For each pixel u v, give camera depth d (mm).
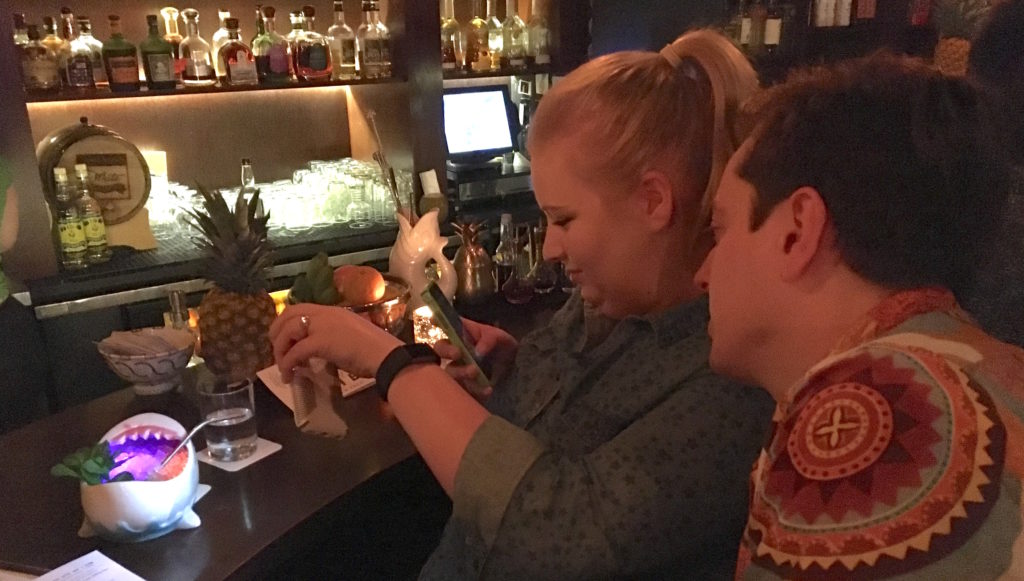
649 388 837
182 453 1111
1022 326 909
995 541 381
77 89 2176
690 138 791
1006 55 1078
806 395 477
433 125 2689
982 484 393
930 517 389
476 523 732
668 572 768
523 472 720
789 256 512
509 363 1154
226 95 2713
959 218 500
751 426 743
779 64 2988
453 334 1035
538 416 969
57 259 2189
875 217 483
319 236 2514
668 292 861
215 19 2656
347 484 1183
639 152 788
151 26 2266
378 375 834
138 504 1011
